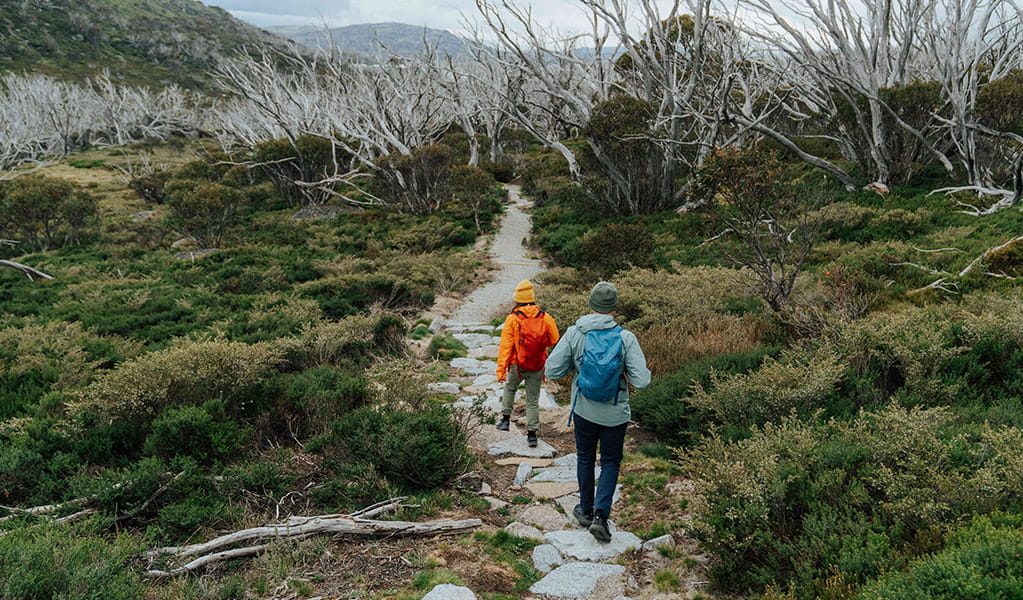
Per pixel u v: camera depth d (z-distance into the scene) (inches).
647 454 205.0
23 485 171.5
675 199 944.9
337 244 940.6
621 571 130.3
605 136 900.0
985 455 128.7
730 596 118.7
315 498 166.9
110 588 106.8
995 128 733.9
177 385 216.2
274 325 465.4
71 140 2878.9
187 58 5157.5
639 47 913.5
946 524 108.3
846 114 862.5
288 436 215.3
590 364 143.0
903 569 98.2
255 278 681.6
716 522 126.0
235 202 1040.8
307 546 138.8
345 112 1508.4
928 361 210.5
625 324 354.3
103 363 374.3
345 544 143.3
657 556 137.0
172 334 479.8
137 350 407.5
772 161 352.5
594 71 1063.0
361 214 1189.7
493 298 608.4
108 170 2336.4
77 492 157.1
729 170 357.1
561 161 1441.9
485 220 1112.2
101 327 491.5
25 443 190.2
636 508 164.1
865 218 642.2
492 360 378.9
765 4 828.0
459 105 1561.3
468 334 461.7
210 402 202.5
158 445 183.6
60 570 105.0
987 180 747.4
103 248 1067.3
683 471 179.0
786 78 973.8
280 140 1434.5
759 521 123.0
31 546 110.1
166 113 3250.5
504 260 821.9
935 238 537.6
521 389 301.4
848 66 856.3
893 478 119.2
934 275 430.3
